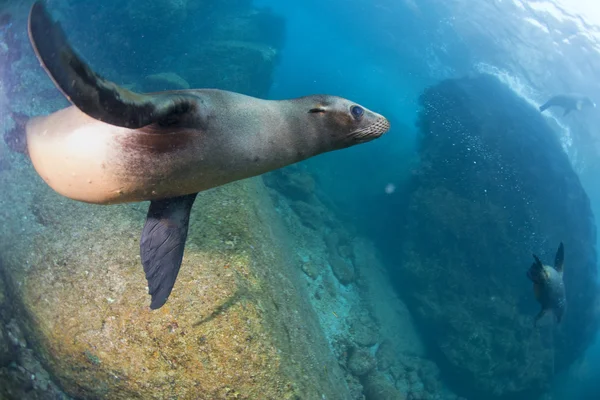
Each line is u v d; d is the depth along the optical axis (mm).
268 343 2033
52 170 1266
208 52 7051
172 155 1226
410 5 9305
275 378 1972
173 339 1912
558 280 2957
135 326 1931
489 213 5852
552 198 6191
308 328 2643
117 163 1214
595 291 6562
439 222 5863
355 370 3992
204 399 1868
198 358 1896
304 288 3449
